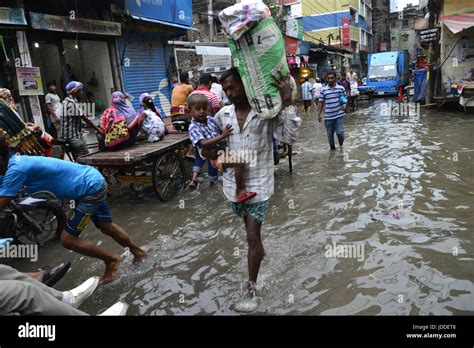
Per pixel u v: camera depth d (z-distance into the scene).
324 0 32.31
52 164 3.24
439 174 6.12
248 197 3.00
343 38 31.81
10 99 5.25
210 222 4.93
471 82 14.27
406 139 9.34
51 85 7.74
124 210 5.68
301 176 6.70
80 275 3.86
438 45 15.53
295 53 21.66
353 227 4.36
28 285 2.30
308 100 18.05
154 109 7.37
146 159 5.76
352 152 8.32
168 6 11.29
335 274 3.41
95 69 9.83
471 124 10.98
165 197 6.00
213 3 18.39
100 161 5.39
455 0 14.58
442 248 3.70
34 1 7.90
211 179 6.35
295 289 3.23
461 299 2.92
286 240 4.18
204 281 3.50
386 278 3.27
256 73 2.70
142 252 4.02
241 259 3.86
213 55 13.98
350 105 17.53
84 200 3.38
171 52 12.16
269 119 2.96
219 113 3.14
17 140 4.98
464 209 4.62
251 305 3.01
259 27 2.62
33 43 7.64
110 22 9.06
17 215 4.34
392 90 24.14
